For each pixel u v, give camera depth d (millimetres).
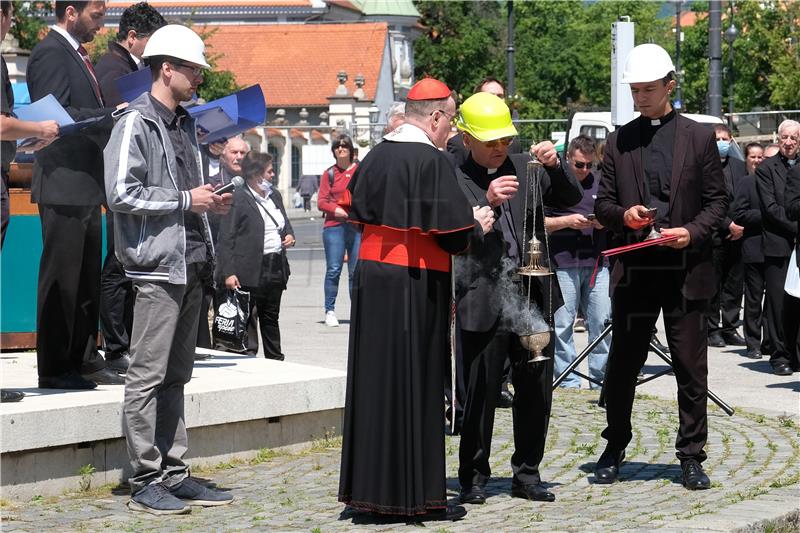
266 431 8320
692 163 7367
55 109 7285
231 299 10703
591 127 20047
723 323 15539
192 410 7781
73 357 8086
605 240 11312
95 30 8328
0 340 11320
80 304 8078
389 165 6492
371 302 6574
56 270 7980
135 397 6766
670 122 7480
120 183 6508
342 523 6547
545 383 7074
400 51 71562
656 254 7465
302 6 71250
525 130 24281
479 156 6961
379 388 6543
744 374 13000
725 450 8734
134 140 6598
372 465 6543
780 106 51406
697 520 6430
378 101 59438
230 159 10742
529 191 7020
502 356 6973
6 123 6934
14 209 11273
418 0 74938
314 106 43125
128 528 6430
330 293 16406
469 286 6898
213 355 10016
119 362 8969
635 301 7527
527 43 71438
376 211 6508
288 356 13656
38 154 7930
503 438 9047
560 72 69312
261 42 58219
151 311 6703
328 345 14664
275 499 7141
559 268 11359
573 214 10930
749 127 27438
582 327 16438
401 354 6527
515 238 6957
